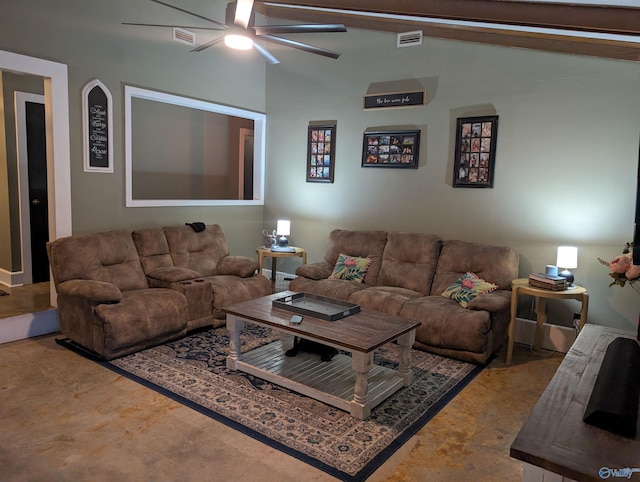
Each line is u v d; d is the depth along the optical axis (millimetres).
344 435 2594
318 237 5754
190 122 6016
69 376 3213
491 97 4395
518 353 3992
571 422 1578
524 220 4305
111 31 4379
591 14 2535
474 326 3574
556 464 1337
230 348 3412
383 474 2266
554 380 1947
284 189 6008
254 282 4684
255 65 5891
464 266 4332
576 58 3924
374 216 5266
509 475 2289
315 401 2975
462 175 4598
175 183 5910
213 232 5160
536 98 4156
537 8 2666
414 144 4879
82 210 4293
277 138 6008
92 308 3518
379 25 4969
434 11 3061
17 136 5008
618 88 3775
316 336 2867
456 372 3521
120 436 2502
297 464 2312
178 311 3918
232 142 6621
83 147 4250
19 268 5145
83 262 3893
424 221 4906
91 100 4258
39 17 3844
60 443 2418
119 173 4590
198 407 2842
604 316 3955
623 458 1366
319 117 5586
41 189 5281
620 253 3857
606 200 3896
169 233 4746
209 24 5238
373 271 4840
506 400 3092
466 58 4492
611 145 3842
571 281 3816
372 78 5125
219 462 2309
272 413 2805
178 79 5020
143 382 3158
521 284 3816
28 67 3785
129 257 4309
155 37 4758
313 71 5578
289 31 3430
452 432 2676
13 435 2477
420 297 4230
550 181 4145
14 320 3844
